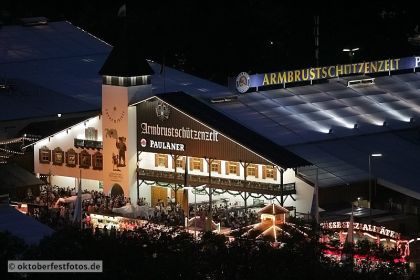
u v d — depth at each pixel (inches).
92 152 7219.5
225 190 6756.9
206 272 4288.9
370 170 6692.9
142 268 4249.5
